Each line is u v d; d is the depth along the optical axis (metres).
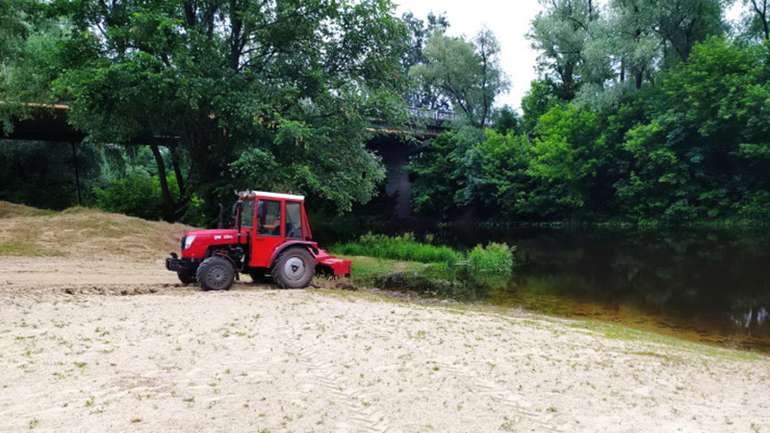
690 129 38.56
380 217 55.66
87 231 18.05
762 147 34.47
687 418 5.01
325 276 13.91
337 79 21.91
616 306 13.51
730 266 21.20
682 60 43.59
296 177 19.11
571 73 53.50
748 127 35.22
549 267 21.72
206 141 23.91
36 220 18.77
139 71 19.00
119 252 16.81
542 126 48.56
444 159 53.78
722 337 10.46
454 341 7.57
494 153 51.50
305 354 6.39
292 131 18.66
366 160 22.89
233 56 22.88
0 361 5.45
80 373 5.23
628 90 44.16
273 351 6.43
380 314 9.28
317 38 21.98
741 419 5.06
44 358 5.62
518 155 50.91
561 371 6.40
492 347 7.39
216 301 9.45
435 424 4.46
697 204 39.28
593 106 43.62
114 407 4.39
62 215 20.69
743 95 35.44
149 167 53.53
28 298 8.92
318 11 21.16
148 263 15.80
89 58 21.48
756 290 16.00
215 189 22.16
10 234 16.95
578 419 4.80
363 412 4.64
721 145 38.47
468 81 53.81
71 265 14.41
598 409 5.12
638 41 40.97
